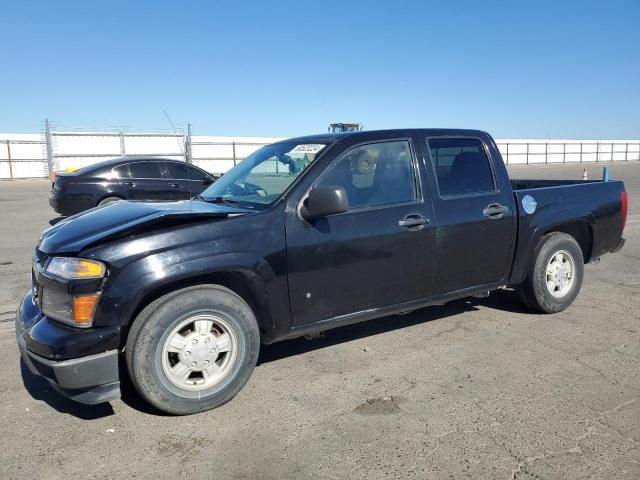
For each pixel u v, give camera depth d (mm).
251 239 3627
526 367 4191
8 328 5301
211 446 3156
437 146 4621
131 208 3957
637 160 68312
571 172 38500
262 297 3713
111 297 3209
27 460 3035
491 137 5031
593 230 5637
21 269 7941
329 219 3955
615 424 3301
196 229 3484
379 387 3898
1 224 12719
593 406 3539
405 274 4332
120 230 3342
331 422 3408
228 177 4816
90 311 3217
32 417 3533
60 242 3475
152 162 12367
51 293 3373
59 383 3168
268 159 4535
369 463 2943
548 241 5270
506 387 3848
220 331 3598
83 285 3188
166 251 3361
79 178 11750
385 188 4289
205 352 3506
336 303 4051
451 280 4633
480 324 5227
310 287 3902
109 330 3223
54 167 35500
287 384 3979
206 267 3430
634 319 5340
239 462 2984
